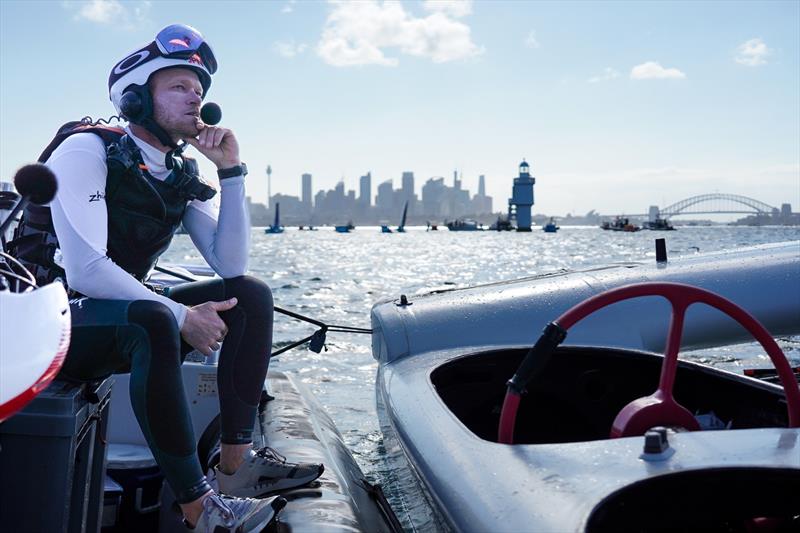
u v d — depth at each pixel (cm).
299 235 17738
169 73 216
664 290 207
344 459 284
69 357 191
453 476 199
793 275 474
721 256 502
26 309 136
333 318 1504
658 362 291
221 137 227
